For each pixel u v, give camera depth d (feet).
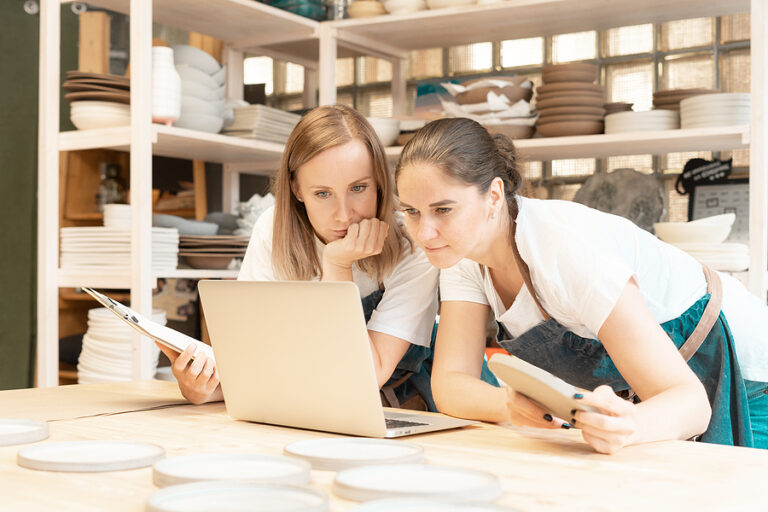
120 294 12.41
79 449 3.56
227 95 12.16
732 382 5.36
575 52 11.39
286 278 6.07
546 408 3.90
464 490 2.70
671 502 2.80
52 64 10.13
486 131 4.70
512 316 5.03
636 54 11.02
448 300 5.28
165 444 3.92
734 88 10.46
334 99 11.16
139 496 2.87
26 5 12.34
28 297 12.34
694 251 8.91
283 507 2.52
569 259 4.43
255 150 10.77
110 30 12.84
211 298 4.53
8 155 12.21
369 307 6.13
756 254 8.66
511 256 4.82
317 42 11.87
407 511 2.47
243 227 10.77
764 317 5.68
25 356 12.33
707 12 10.03
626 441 3.67
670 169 10.75
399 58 12.12
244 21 11.02
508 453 3.65
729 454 3.62
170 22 11.10
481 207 4.42
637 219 10.23
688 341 5.33
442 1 10.40
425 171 4.30
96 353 9.95
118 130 9.42
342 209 5.59
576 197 10.66
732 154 10.42
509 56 11.80
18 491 2.95
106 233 9.59
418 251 5.90
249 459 3.27
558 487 3.01
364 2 11.02
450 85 10.26
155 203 12.66
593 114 9.89
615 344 4.28
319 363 4.14
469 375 5.04
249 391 4.51
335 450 3.51
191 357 5.10
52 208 10.11
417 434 4.14
